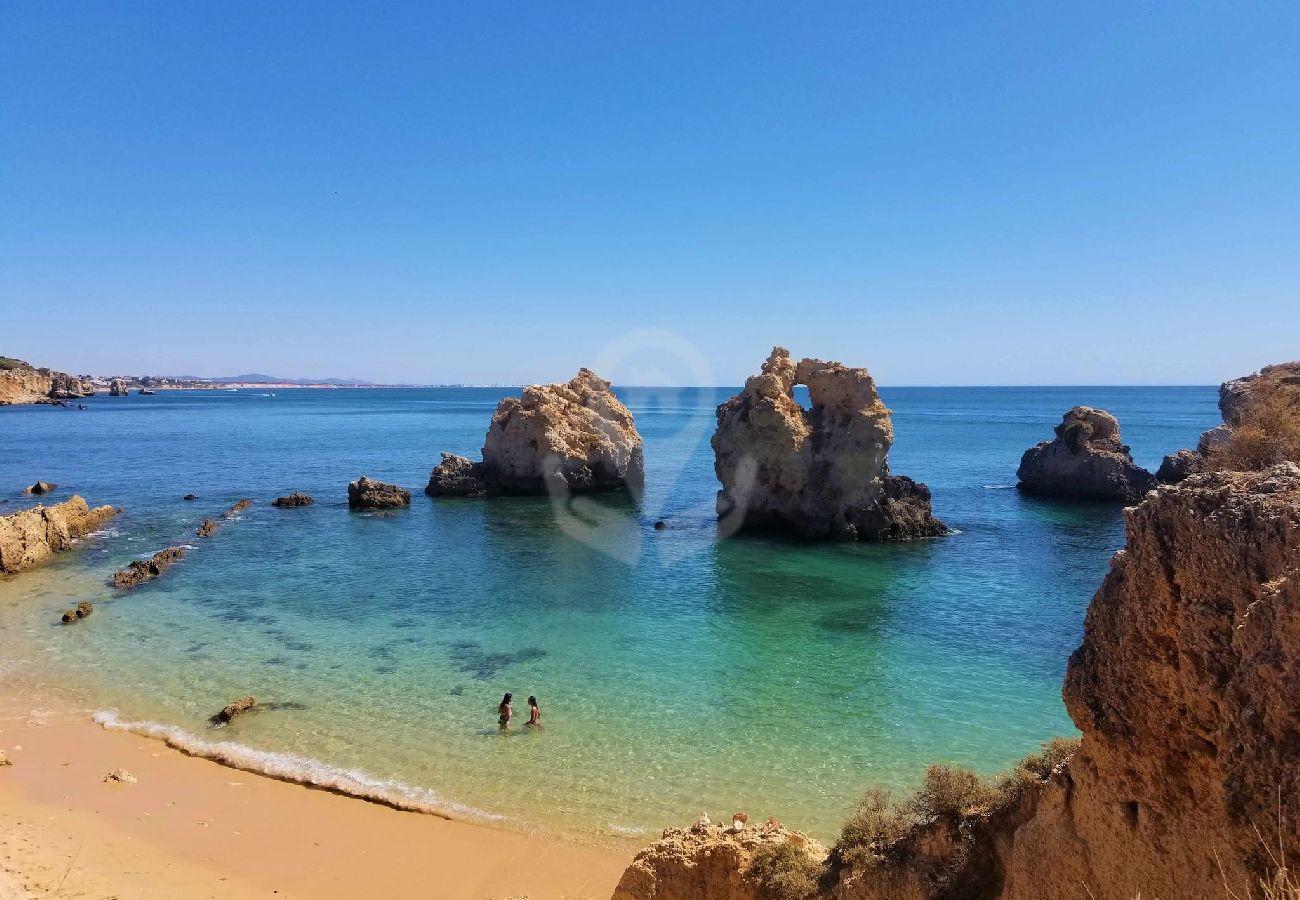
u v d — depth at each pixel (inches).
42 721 958.4
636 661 1169.4
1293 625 262.2
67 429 5767.7
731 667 1145.4
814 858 498.6
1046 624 1358.3
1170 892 308.8
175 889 640.4
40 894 601.0
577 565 1786.4
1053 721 961.5
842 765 851.4
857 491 2043.6
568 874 673.0
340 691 1051.3
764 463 2095.2
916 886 411.2
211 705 1007.6
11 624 1337.4
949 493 2898.6
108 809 763.4
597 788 805.9
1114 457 2691.9
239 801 784.9
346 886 659.4
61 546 1931.6
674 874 519.2
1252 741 269.1
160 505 2598.4
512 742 905.5
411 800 784.9
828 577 1681.8
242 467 3646.7
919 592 1563.7
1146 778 324.5
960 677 1110.4
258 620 1364.4
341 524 2294.5
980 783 454.3
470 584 1615.4
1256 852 265.0
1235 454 791.1
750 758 868.0
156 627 1322.6
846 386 2091.5
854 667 1147.3
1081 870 349.4
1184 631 309.4
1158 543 328.5
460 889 657.0
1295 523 279.9
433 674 1112.8
